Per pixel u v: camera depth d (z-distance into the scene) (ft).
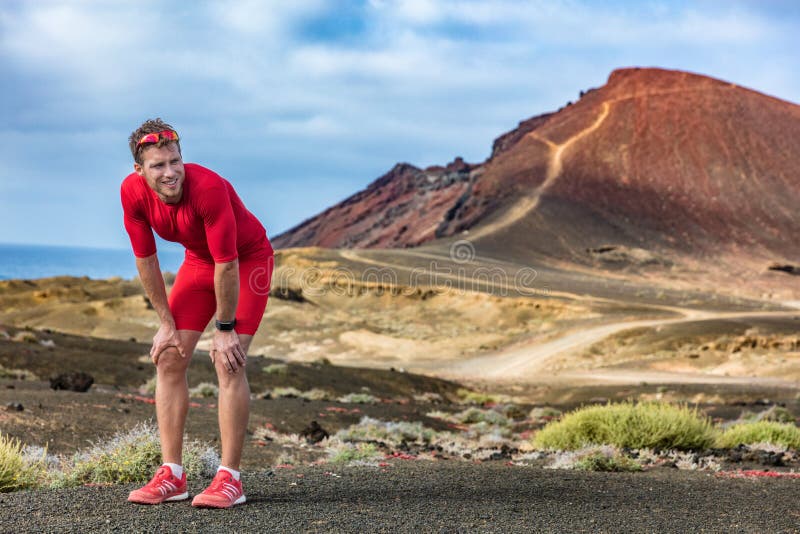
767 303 398.42
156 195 13.44
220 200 13.44
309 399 75.25
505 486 18.51
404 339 279.08
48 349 98.32
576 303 334.85
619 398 133.90
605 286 449.48
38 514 12.94
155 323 277.44
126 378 89.76
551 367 220.84
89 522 12.41
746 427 39.88
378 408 70.74
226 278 13.67
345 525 12.74
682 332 244.42
